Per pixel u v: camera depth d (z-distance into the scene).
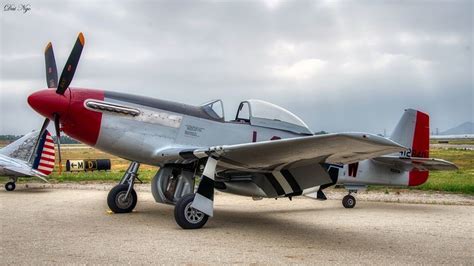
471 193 13.25
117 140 7.27
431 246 5.43
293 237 5.95
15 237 5.58
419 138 10.82
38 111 7.02
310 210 9.47
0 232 5.96
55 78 8.23
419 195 12.85
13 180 13.94
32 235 5.73
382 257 4.75
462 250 5.20
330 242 5.61
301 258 4.64
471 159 33.72
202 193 6.54
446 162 9.52
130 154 7.44
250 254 4.79
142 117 7.38
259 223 7.30
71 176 18.45
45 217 7.56
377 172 10.14
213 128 7.75
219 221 7.50
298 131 8.40
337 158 6.44
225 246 5.23
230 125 7.88
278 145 5.91
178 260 4.43
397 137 10.57
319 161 6.67
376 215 8.59
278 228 6.76
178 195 7.29
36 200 10.55
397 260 4.62
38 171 14.76
